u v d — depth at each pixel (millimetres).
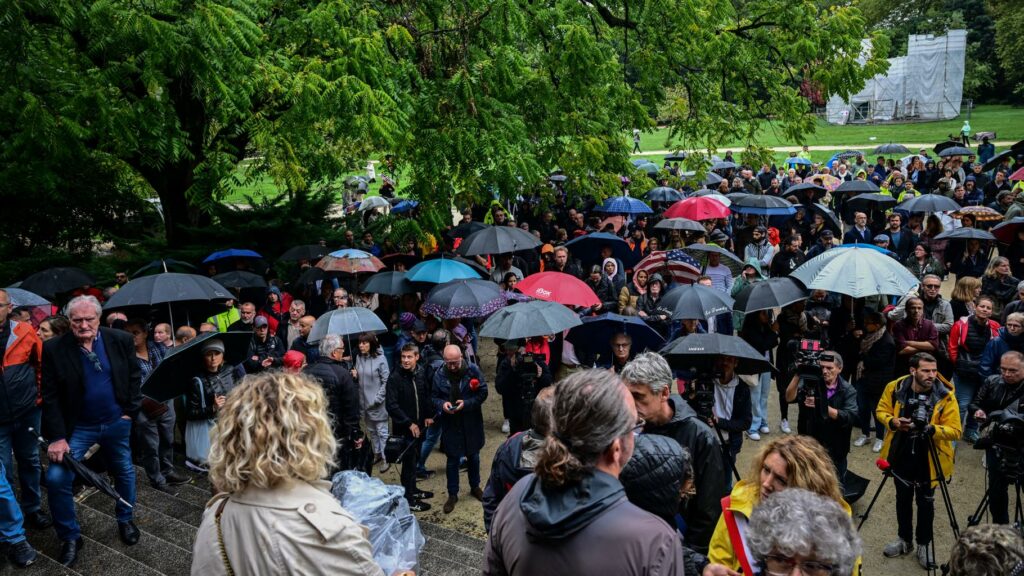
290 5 11797
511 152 11617
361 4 11258
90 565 5555
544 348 8602
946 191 17641
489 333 7824
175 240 15141
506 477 3941
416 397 7605
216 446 2178
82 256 15031
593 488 1944
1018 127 47156
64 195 14312
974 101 64188
